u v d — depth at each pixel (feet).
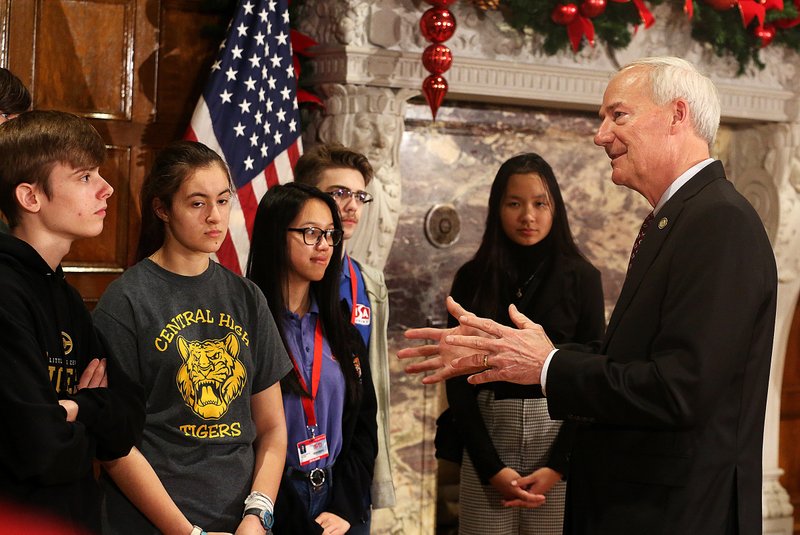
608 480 6.75
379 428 9.56
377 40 11.41
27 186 5.87
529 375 6.79
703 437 6.45
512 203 10.53
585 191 13.91
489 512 10.48
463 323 7.00
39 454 5.46
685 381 6.20
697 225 6.47
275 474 7.26
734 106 13.67
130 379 6.36
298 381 8.05
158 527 6.57
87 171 6.00
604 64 12.74
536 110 13.43
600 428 6.88
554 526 10.44
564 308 10.46
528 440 10.30
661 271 6.62
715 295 6.26
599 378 6.46
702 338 6.22
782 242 14.34
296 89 11.27
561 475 10.16
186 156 7.09
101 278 11.28
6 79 7.98
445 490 13.23
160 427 6.83
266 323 7.45
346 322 8.69
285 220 8.12
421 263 12.86
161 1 11.40
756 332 6.61
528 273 10.66
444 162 12.91
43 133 5.87
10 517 5.43
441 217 12.89
